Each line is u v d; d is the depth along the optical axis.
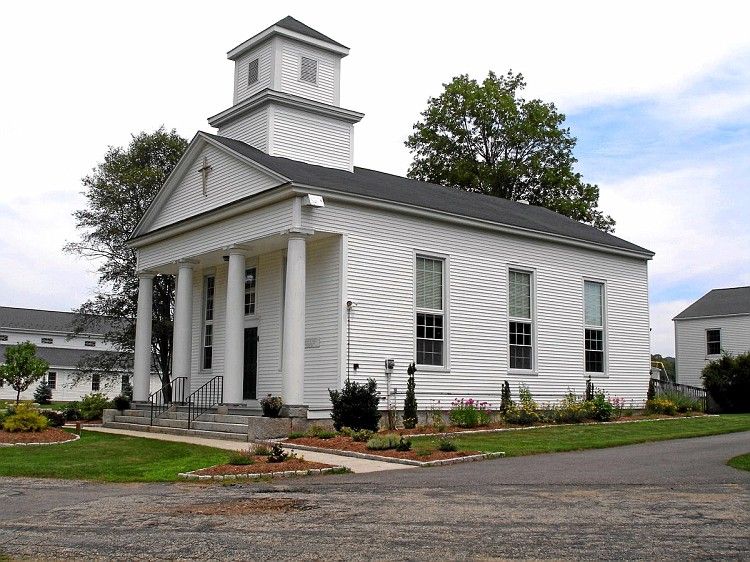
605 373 29.02
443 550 8.10
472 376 24.52
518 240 26.58
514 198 48.47
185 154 26.11
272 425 19.73
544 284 27.27
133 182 37.34
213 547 8.43
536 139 48.12
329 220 21.52
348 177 24.69
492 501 10.74
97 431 23.52
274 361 24.45
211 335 27.61
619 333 29.80
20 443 19.22
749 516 9.55
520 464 15.03
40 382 64.56
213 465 14.86
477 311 24.95
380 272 22.52
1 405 42.06
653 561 7.59
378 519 9.65
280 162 23.80
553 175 47.47
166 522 9.78
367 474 13.85
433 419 22.59
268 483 12.95
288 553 8.12
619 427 23.14
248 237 22.56
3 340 68.81
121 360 39.97
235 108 27.48
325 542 8.53
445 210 24.06
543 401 26.58
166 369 38.47
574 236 28.17
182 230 25.48
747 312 48.47
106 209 38.00
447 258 24.31
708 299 52.56
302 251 20.83
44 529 9.52
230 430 20.67
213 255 24.91
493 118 47.97
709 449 17.48
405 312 23.00
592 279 29.06
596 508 10.14
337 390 21.03
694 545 8.16
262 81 27.25
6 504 11.38
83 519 10.11
